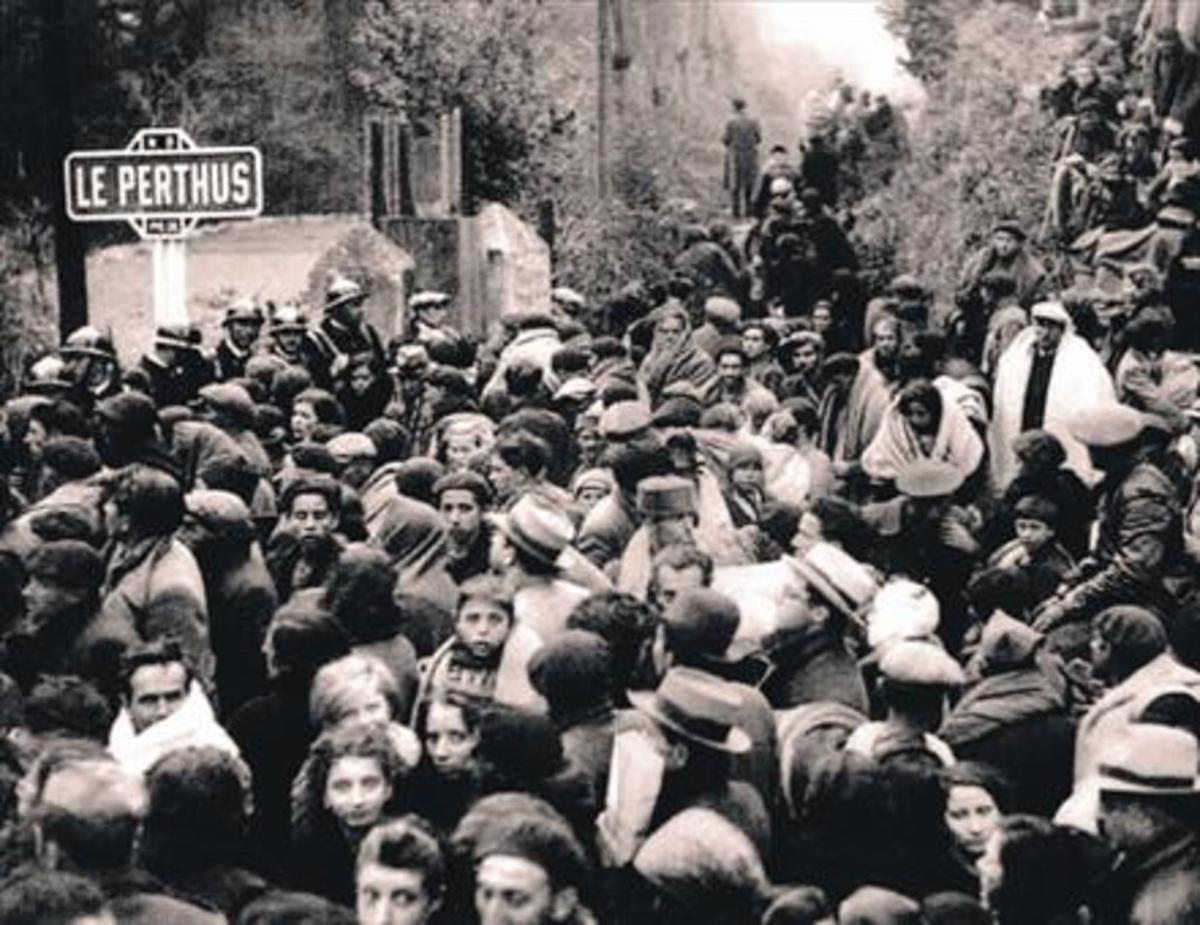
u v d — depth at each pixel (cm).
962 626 954
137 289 2206
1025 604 766
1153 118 2553
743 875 523
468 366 1342
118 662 698
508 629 690
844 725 653
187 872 533
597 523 911
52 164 1600
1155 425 950
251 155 1273
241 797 540
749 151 2911
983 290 1875
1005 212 2694
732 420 1167
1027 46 2758
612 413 978
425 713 670
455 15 2428
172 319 1293
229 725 653
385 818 548
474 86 2441
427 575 845
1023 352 1303
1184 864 552
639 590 841
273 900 510
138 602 762
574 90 2636
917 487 954
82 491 887
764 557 916
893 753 614
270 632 662
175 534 801
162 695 628
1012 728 684
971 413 1260
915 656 618
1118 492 920
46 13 1622
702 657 618
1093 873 545
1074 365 1285
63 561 728
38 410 1014
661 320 1556
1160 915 546
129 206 1284
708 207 2891
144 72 2336
